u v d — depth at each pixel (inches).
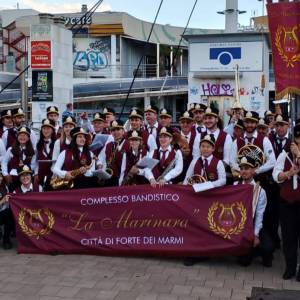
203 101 772.6
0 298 212.7
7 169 305.7
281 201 239.0
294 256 236.8
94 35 1443.2
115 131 304.3
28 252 275.1
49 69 628.1
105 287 224.4
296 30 239.8
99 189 268.4
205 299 210.7
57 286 226.1
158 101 1310.3
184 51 1632.6
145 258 264.7
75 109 1176.2
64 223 272.8
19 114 352.5
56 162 292.7
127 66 1464.1
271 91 984.9
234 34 743.1
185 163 292.2
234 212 249.6
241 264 254.7
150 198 261.9
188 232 256.5
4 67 1434.5
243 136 293.4
